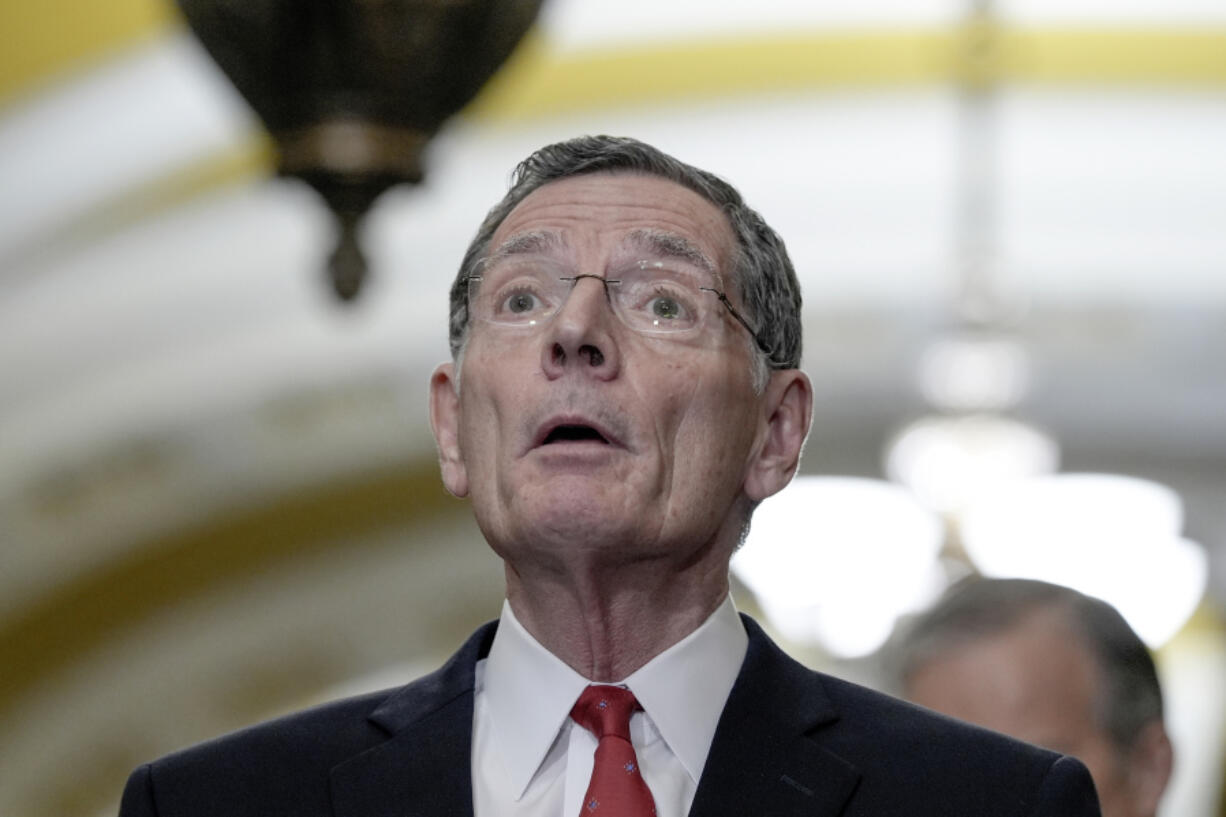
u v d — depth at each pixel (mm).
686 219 3248
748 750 3031
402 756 3049
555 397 3047
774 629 13047
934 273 12414
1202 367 13227
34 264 11750
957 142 11672
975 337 10141
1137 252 12398
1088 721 4312
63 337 12336
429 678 3221
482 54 4336
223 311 12539
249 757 3082
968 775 2990
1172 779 4414
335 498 14656
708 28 11109
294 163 4344
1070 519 12133
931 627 4453
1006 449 9742
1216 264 12398
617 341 3092
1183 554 14227
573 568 3033
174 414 13172
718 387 3139
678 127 11586
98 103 10688
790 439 3363
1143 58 11414
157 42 10430
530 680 3105
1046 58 11453
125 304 12266
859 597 12938
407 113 4324
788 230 12281
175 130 11008
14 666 15117
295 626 15742
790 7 11047
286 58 4250
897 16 11078
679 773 3053
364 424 13711
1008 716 4293
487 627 3311
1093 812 2984
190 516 14195
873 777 3004
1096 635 4348
